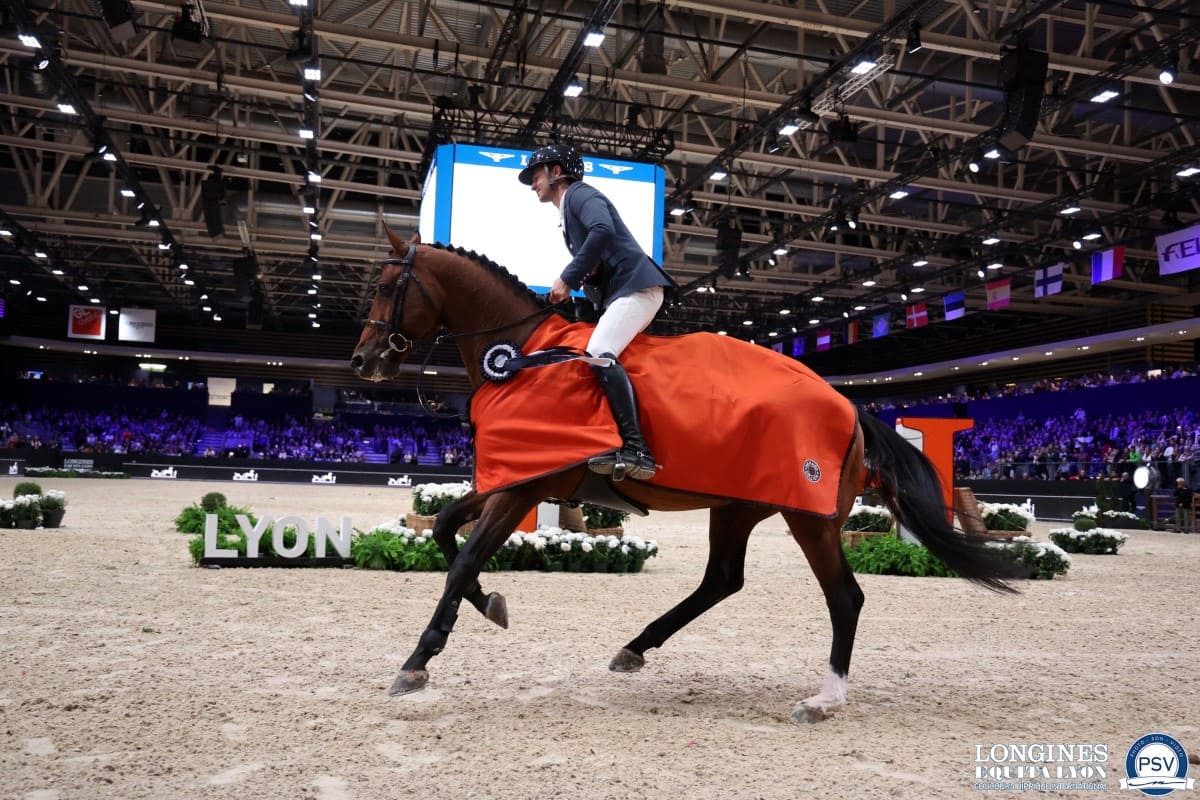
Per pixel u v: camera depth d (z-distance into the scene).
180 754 3.42
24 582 7.95
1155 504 24.61
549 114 20.22
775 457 4.46
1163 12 15.12
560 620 6.88
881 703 4.63
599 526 12.32
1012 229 28.56
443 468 44.75
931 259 34.53
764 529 20.80
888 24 15.43
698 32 18.77
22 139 22.38
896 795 3.23
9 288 43.62
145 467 42.00
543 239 15.02
